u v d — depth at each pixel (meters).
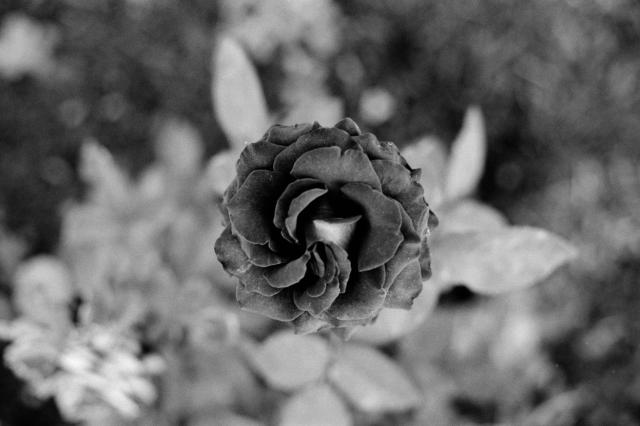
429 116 0.66
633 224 0.64
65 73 0.70
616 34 0.64
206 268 0.52
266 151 0.34
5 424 0.62
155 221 0.53
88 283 0.52
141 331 0.46
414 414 0.55
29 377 0.46
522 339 0.57
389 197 0.34
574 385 0.62
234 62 0.44
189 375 0.49
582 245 0.64
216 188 0.43
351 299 0.35
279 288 0.35
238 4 0.64
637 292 0.64
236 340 0.49
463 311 0.58
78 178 0.69
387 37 0.67
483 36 0.65
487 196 0.67
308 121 0.47
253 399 0.52
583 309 0.64
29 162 0.69
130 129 0.70
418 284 0.35
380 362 0.45
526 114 0.65
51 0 0.70
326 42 0.64
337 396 0.46
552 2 0.64
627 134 0.64
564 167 0.65
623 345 0.64
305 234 0.34
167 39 0.68
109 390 0.44
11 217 0.67
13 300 0.62
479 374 0.56
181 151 0.56
